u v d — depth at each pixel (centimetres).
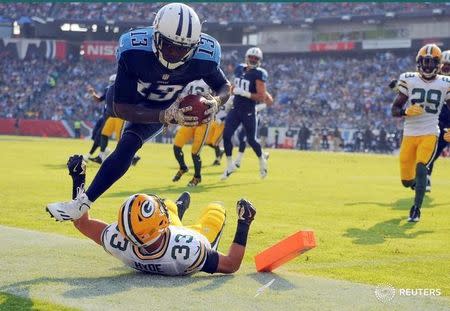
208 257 916
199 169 2167
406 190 2233
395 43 7056
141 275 922
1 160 3150
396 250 1162
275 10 7650
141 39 943
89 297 804
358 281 928
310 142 6306
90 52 8012
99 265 979
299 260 1061
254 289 860
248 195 1969
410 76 1622
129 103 962
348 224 1464
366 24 7206
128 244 901
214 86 1031
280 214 1595
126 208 861
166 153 4031
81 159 952
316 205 1784
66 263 990
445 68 2091
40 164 2952
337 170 3117
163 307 767
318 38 7488
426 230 1403
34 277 902
